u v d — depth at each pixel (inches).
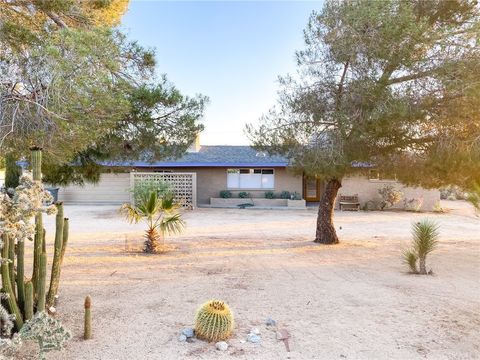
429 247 285.7
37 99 180.2
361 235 485.1
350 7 296.5
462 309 203.3
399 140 309.3
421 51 278.4
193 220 623.2
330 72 320.5
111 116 193.9
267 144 353.4
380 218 673.0
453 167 290.8
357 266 307.6
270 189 868.0
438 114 283.7
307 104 327.9
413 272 287.0
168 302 213.2
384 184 816.3
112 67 201.0
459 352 153.0
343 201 810.8
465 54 269.3
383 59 280.8
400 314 195.6
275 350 153.6
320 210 422.9
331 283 255.6
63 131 181.6
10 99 181.3
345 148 314.5
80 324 178.5
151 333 169.2
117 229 508.7
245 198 852.0
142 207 363.3
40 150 166.4
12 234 137.6
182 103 283.3
